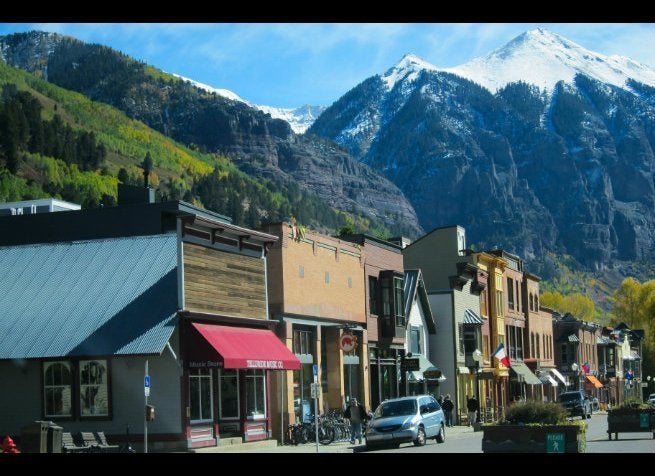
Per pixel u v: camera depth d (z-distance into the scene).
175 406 37.91
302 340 50.47
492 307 87.12
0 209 57.72
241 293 43.03
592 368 138.12
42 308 40.19
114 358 38.38
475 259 82.38
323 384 53.19
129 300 39.16
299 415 49.12
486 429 31.69
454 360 74.38
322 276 52.94
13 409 39.44
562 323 127.62
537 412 31.88
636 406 46.25
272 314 47.53
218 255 41.59
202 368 39.75
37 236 45.25
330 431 46.06
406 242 85.50
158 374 38.19
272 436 46.16
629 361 164.25
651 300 179.88
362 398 57.41
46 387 39.22
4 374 39.69
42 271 41.94
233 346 39.44
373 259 61.31
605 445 40.78
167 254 40.69
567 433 31.05
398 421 43.38
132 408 38.09
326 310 53.09
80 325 38.84
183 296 38.72
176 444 37.69
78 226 44.69
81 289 40.50
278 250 48.00
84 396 38.72
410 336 68.56
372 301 61.22
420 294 71.31
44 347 38.41
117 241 42.16
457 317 75.81
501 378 89.12
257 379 44.22
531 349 101.19
